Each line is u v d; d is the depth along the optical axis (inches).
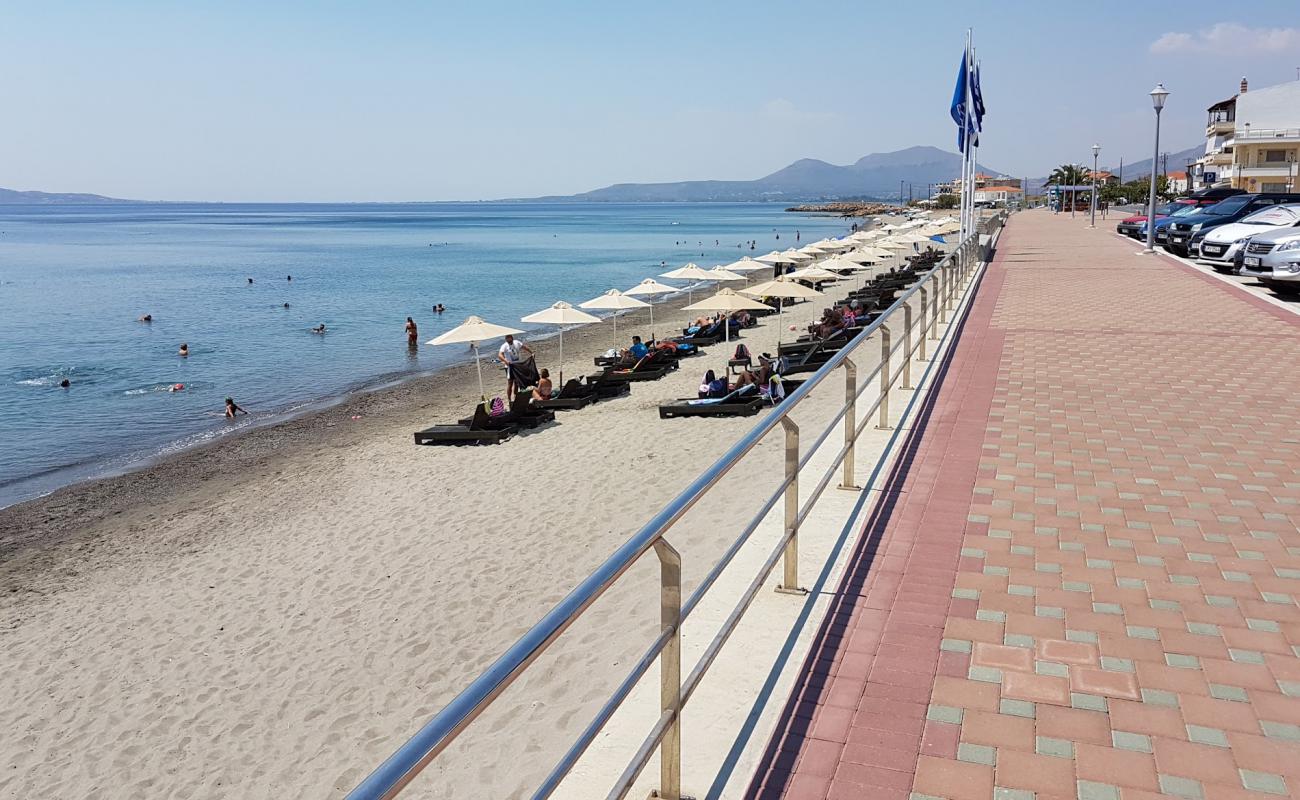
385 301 1718.8
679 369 834.8
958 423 302.7
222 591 399.5
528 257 3036.4
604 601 308.8
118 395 911.0
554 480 487.5
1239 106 2785.4
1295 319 509.4
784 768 122.2
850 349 205.9
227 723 293.1
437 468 553.3
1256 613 163.5
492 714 252.8
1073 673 144.4
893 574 183.8
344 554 421.4
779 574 184.4
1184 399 328.2
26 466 669.9
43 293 1914.4
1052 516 214.2
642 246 3690.9
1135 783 117.3
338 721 285.6
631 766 97.1
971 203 956.0
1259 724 129.5
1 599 421.7
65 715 311.0
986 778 118.8
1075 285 729.0
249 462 646.5
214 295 1851.6
